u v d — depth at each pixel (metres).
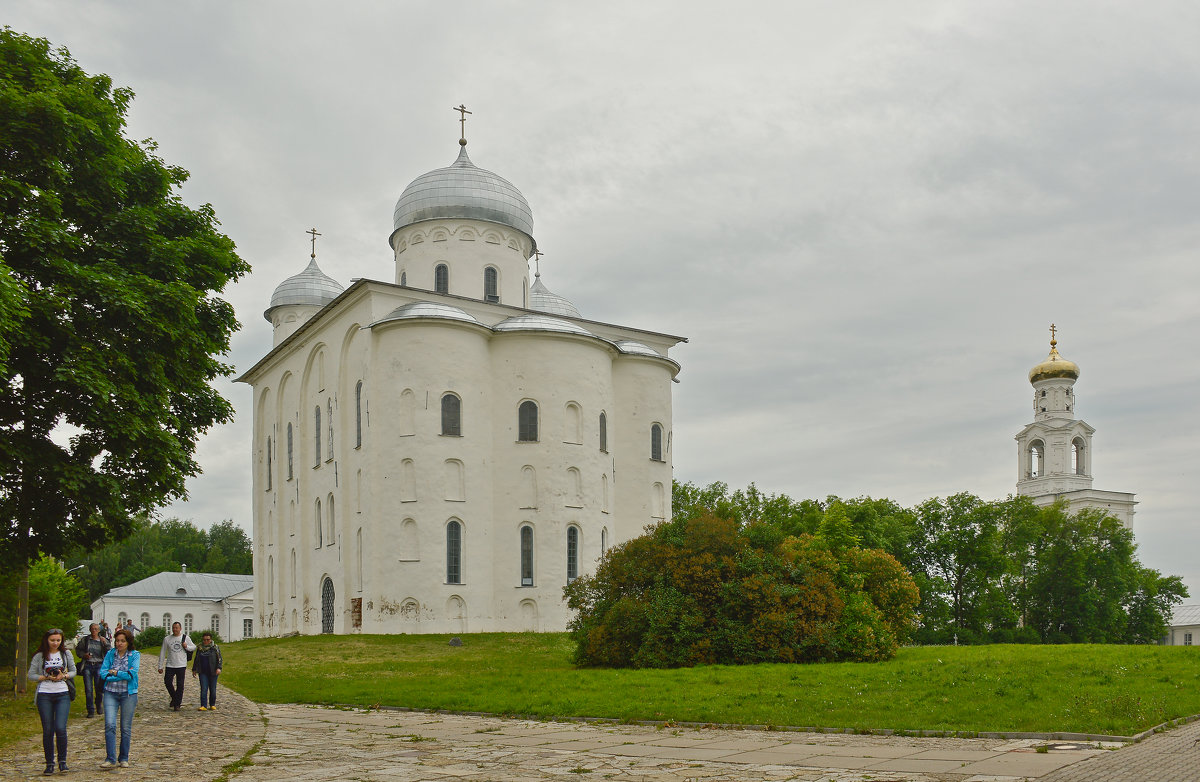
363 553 49.81
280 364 63.91
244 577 102.88
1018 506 82.06
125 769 14.71
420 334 49.84
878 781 12.51
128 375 25.00
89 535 26.88
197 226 29.17
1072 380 106.94
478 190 60.19
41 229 23.42
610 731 18.45
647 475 56.97
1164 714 17.52
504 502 50.88
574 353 52.72
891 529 72.88
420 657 38.88
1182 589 87.38
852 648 31.77
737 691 23.08
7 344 20.89
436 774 13.73
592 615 33.94
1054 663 27.05
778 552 33.75
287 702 25.94
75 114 25.00
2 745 17.52
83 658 21.92
